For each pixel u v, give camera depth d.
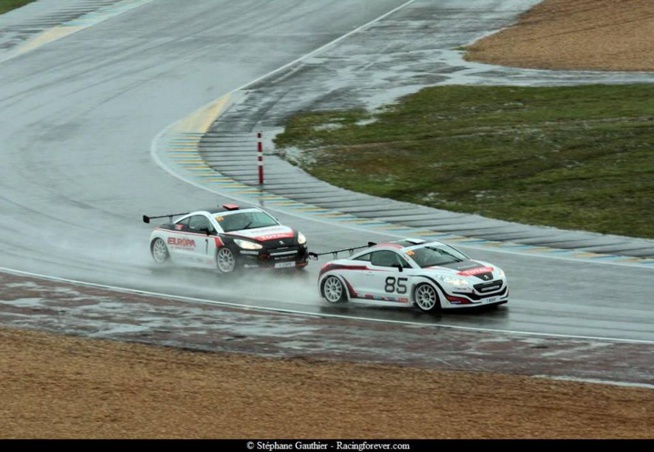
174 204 127.00
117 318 80.75
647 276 91.38
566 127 156.25
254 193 132.38
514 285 89.94
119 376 62.62
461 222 117.06
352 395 58.53
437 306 80.75
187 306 84.88
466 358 67.81
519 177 135.12
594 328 75.19
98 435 51.41
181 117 177.75
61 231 115.62
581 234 110.25
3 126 174.75
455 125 162.88
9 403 56.72
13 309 84.12
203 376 62.84
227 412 55.09
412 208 124.44
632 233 109.88
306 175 142.00
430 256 84.25
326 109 178.38
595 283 89.44
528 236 109.81
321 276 87.00
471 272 81.38
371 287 84.06
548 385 60.69
